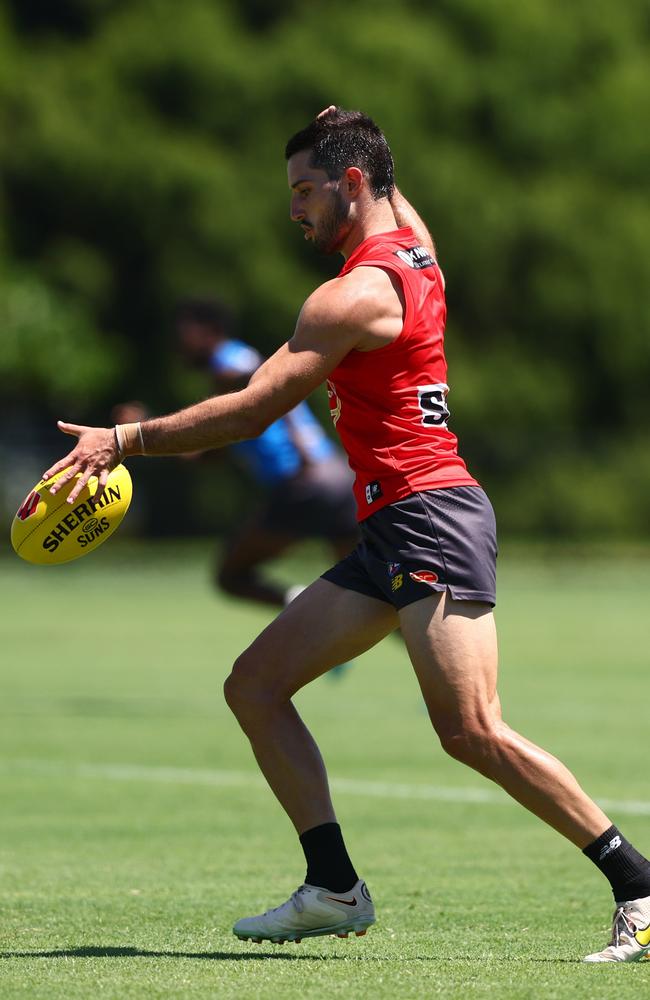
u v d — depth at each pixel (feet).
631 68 593.42
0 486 570.87
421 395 58.23
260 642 60.90
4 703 167.43
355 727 148.87
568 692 174.50
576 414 593.83
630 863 58.08
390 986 52.42
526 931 66.13
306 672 60.64
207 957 59.52
